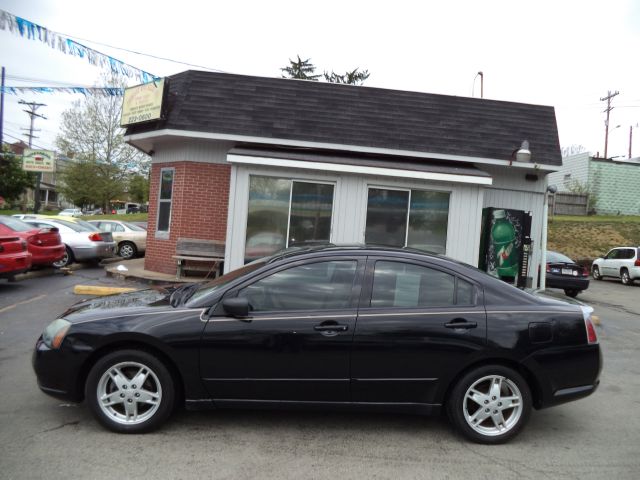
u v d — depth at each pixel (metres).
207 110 11.16
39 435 3.84
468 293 4.05
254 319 3.87
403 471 3.50
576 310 4.11
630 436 4.28
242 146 11.23
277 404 3.91
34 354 4.00
